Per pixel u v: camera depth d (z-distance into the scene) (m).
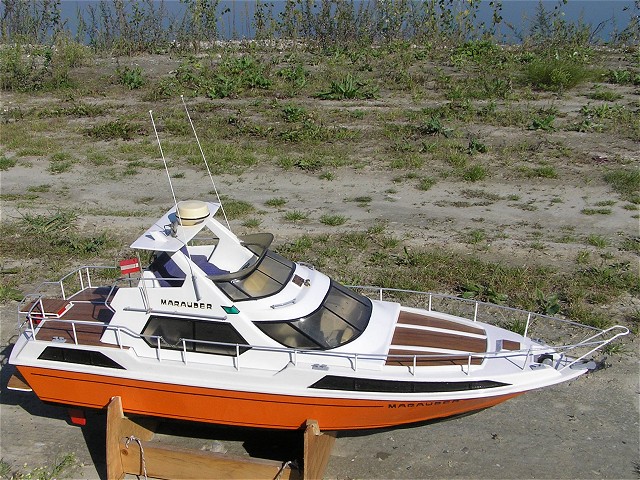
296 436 7.41
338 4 33.81
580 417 7.83
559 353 7.34
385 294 10.62
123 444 6.77
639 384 8.39
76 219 13.73
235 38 35.78
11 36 33.41
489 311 10.06
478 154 17.42
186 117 21.20
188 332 6.88
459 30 32.78
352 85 23.38
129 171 16.72
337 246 12.30
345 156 17.56
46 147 18.67
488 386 6.80
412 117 20.56
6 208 14.46
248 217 13.79
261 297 6.89
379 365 6.75
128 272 7.12
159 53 32.38
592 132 19.00
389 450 7.36
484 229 13.07
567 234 12.79
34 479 6.93
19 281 11.14
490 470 7.03
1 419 7.93
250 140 19.09
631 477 6.90
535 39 31.72
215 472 6.62
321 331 6.95
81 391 7.04
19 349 7.19
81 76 27.11
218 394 6.69
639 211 13.86
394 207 14.29
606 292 10.50
